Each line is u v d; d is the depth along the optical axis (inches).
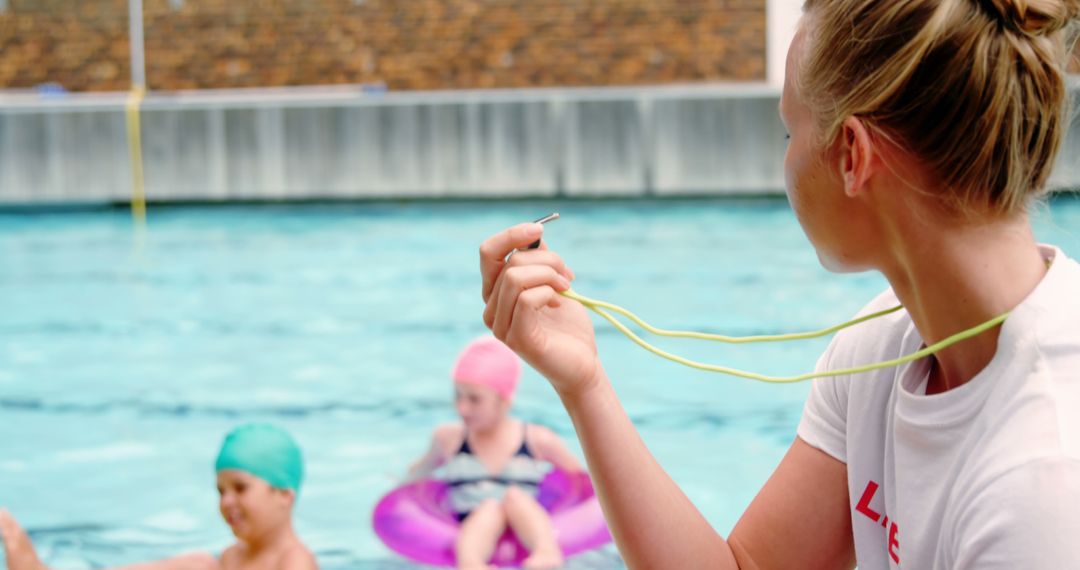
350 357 276.7
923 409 40.5
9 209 495.5
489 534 161.5
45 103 503.2
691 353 269.0
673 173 473.1
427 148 481.1
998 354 38.2
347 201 488.4
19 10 573.6
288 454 144.3
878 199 39.7
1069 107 39.2
